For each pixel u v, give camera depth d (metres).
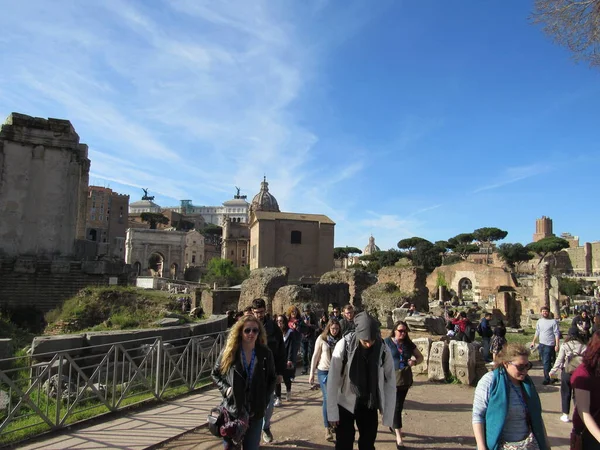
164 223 162.50
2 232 27.28
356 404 5.41
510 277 70.69
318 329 13.62
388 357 5.61
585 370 4.38
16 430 6.78
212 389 10.38
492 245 128.75
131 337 11.22
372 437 5.41
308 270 77.06
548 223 161.75
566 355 8.37
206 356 10.97
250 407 5.03
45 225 28.33
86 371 10.20
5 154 27.72
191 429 7.37
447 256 125.81
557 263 120.50
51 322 20.94
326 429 7.20
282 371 6.73
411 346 7.24
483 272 72.75
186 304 28.62
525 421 4.25
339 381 5.46
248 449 5.13
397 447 6.77
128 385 8.68
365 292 26.14
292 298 17.56
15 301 25.38
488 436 4.25
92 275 27.38
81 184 34.84
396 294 24.86
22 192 27.97
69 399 7.90
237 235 135.12
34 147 28.52
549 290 33.59
